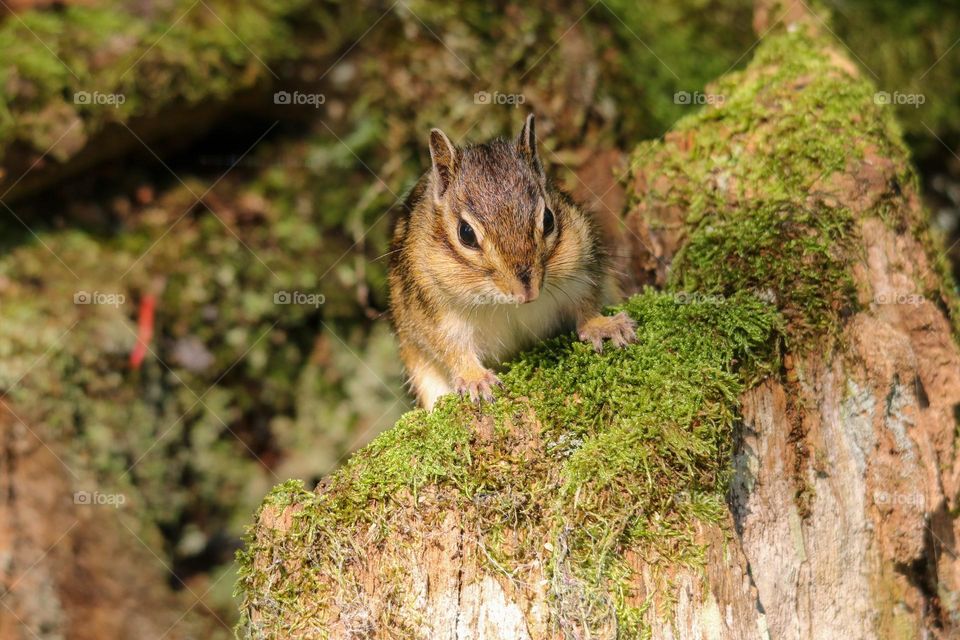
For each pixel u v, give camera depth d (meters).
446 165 9.46
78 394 13.82
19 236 14.37
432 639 7.32
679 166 10.52
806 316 8.75
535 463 7.71
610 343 8.52
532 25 15.44
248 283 15.23
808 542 8.66
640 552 7.44
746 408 8.44
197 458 14.51
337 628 7.41
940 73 16.88
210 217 15.25
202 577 14.05
